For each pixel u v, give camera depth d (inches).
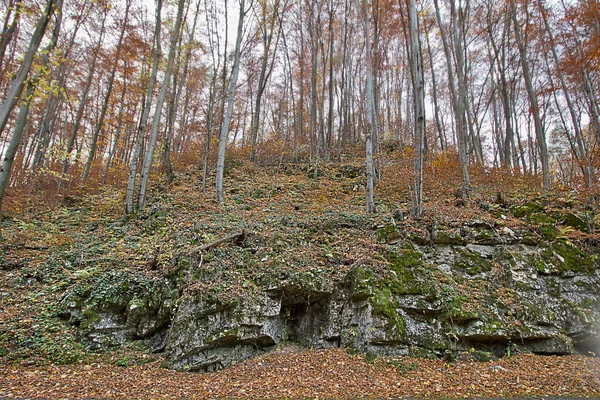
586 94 406.3
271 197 494.0
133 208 428.5
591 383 197.5
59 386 189.0
